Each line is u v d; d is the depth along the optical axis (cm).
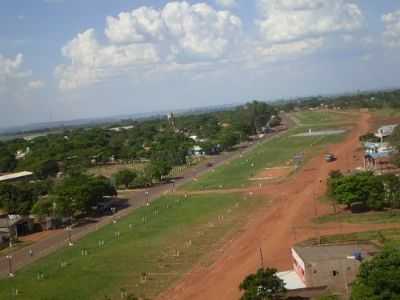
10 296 7925
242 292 7112
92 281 8319
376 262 5388
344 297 6309
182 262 8912
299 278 7262
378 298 4994
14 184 17200
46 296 7775
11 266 9750
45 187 17225
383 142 17800
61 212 13075
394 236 8744
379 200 10706
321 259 6950
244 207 12825
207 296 7212
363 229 9512
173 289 7631
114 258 9544
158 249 9875
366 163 15962
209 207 13275
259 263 8350
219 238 10231
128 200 15538
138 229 11706
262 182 15988
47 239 11838
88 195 13550
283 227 10406
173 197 15225
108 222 12875
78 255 10031
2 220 12612
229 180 17075
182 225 11644
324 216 10750
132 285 7956
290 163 19100
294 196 13262
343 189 10981
